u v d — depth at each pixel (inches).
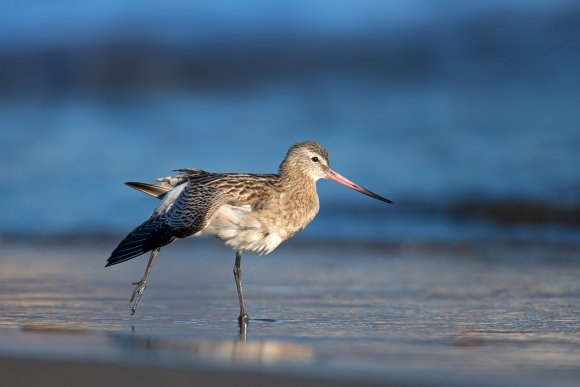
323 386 251.1
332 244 605.9
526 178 721.0
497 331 351.3
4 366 271.0
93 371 265.7
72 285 467.5
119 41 1386.6
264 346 315.9
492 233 629.0
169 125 965.2
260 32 1371.8
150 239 369.7
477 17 1272.1
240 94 1129.4
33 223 666.8
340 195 716.7
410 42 1258.0
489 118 900.0
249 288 466.0
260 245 413.1
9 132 966.4
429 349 312.2
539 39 1178.0
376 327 361.4
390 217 670.5
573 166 740.7
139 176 773.9
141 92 1190.9
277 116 979.9
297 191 428.5
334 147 832.9
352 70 1198.3
